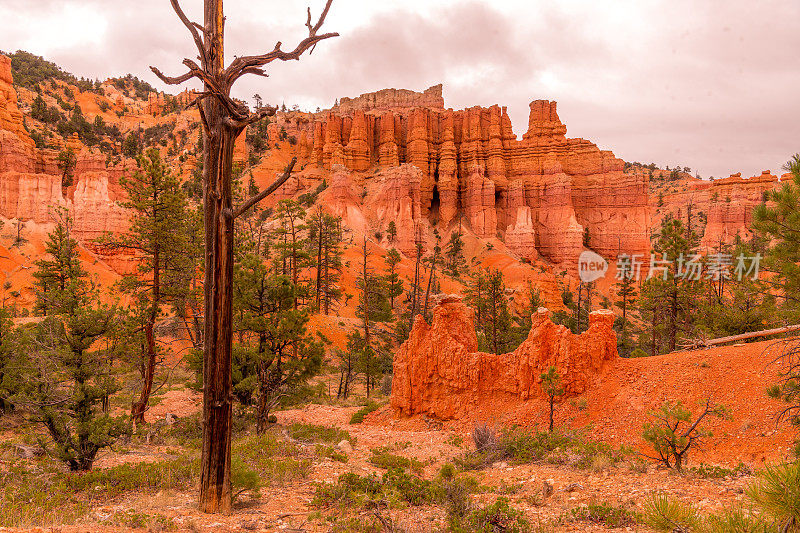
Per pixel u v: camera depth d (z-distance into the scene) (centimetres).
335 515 894
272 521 844
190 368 2588
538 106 14575
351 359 4125
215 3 870
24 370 1594
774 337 2134
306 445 1683
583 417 1802
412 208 12700
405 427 2150
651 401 1733
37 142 10719
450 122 14925
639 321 8312
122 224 8175
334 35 931
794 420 1252
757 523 414
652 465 1272
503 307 5406
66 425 1345
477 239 13088
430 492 1042
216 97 852
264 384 2192
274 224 9425
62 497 958
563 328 1998
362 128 15012
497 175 14112
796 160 1138
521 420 1905
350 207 12525
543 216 13500
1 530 655
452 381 2156
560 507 937
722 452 1407
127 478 1141
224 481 897
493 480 1238
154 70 766
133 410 2244
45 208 8250
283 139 17138
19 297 7006
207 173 898
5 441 1659
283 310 2431
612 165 13575
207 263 900
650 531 705
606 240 12625
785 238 1143
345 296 7488
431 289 8450
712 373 1739
